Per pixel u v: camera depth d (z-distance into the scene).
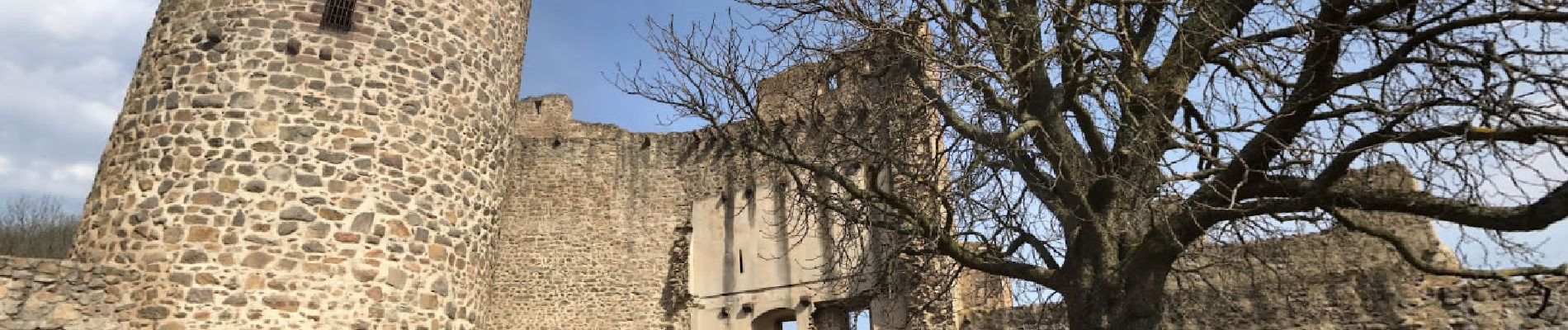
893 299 17.25
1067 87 7.42
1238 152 6.80
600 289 21.53
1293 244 13.73
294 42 8.77
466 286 9.34
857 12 8.47
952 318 16.67
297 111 8.59
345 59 8.95
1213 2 7.70
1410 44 6.76
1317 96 6.96
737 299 20.23
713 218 21.33
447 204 9.27
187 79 8.65
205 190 8.18
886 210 9.16
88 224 8.47
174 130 8.45
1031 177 8.25
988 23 8.41
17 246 30.27
